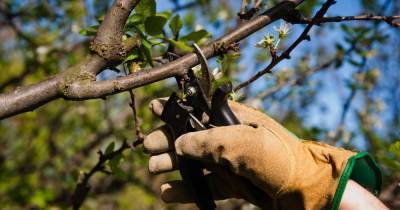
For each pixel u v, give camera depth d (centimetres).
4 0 262
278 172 97
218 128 98
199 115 102
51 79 96
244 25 103
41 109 353
